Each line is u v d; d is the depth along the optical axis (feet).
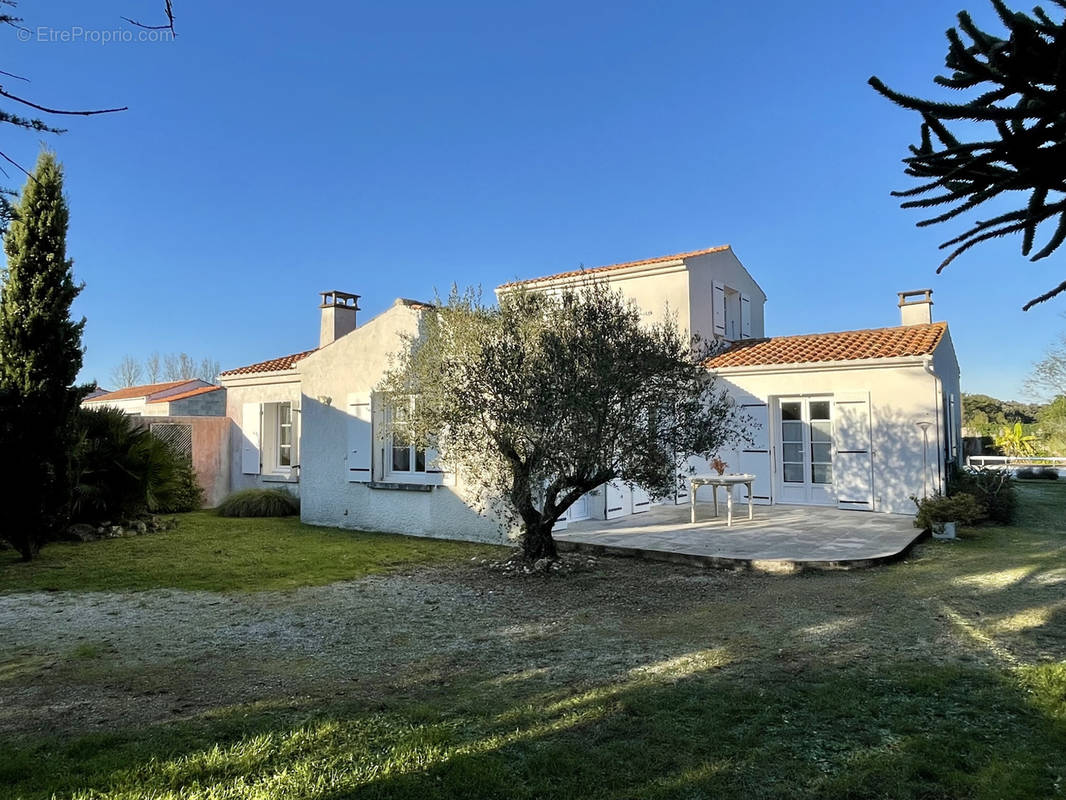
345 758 11.05
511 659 16.58
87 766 10.81
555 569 26.99
